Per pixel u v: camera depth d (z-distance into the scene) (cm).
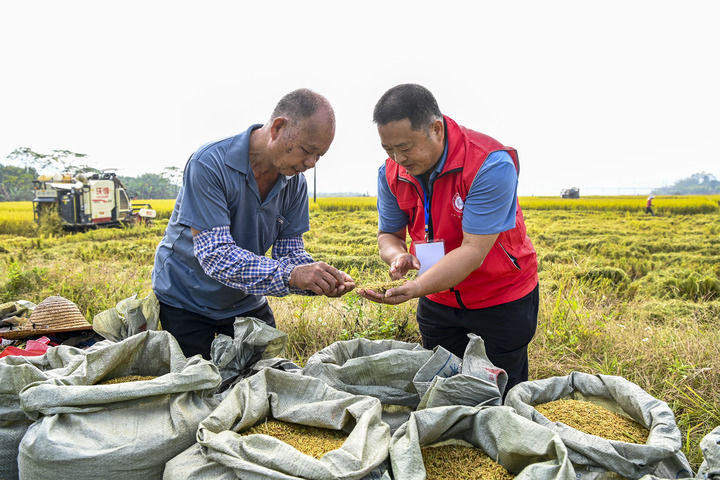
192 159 242
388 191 292
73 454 179
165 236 278
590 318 501
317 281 227
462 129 249
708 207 3366
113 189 1645
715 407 318
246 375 259
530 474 161
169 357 241
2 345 360
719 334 461
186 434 198
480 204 238
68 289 631
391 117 223
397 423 229
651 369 396
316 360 242
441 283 235
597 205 3838
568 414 209
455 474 184
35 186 1520
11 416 209
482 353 230
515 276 266
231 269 231
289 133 227
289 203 288
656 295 780
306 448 191
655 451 174
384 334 468
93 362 225
